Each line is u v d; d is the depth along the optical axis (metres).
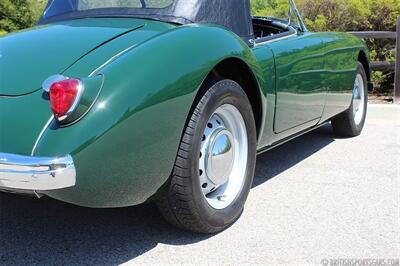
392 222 3.26
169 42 2.72
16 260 2.79
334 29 7.87
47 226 3.22
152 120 2.52
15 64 2.70
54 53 2.72
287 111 3.76
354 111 5.38
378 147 5.06
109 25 3.09
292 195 3.73
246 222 3.25
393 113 6.40
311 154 4.82
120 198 2.54
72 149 2.30
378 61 7.64
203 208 2.87
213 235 3.06
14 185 2.34
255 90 3.28
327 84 4.36
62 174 2.28
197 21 3.23
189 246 2.93
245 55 3.08
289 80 3.70
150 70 2.54
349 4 7.77
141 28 2.98
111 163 2.40
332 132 5.53
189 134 2.74
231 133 3.13
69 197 2.38
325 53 4.28
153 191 2.68
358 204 3.56
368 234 3.09
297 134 4.29
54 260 2.79
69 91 2.33
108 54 2.62
